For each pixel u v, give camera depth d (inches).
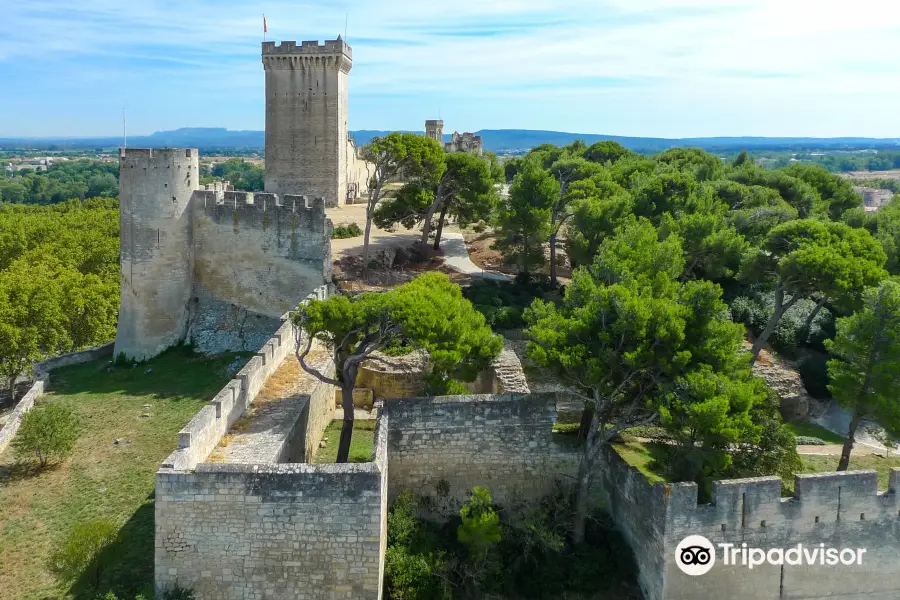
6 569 1069.1
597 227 1875.0
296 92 3284.9
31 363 2018.9
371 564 933.2
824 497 1052.5
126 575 1024.9
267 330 2052.2
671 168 2950.3
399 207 2464.3
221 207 2044.8
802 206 2775.6
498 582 1080.8
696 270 2022.6
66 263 2657.5
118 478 1321.4
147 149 1929.1
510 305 1989.4
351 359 1129.4
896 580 1094.4
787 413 1718.8
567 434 1273.4
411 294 1194.6
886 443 1461.6
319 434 1381.6
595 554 1128.2
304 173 3351.4
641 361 1079.0
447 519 1202.0
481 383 1653.5
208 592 935.7
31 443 1342.3
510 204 2153.1
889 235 2124.8
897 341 1261.1
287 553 930.7
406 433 1182.9
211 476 913.5
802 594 1066.7
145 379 1836.9
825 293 1578.5
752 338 1891.0
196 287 2092.8
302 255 2015.3
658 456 1195.9
